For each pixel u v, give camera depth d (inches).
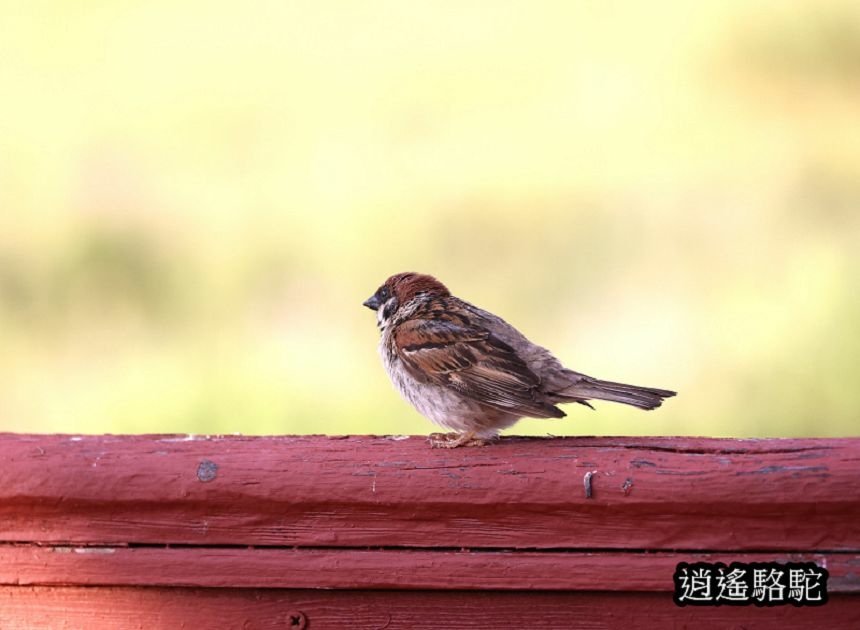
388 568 183.0
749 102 885.8
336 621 185.2
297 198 706.2
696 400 458.0
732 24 984.3
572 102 888.3
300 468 182.5
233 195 706.2
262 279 597.9
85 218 664.4
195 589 185.3
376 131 828.6
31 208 679.1
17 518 184.1
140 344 534.0
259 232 650.8
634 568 180.9
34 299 580.7
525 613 184.1
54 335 546.9
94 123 840.9
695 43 976.3
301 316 565.3
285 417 441.7
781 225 650.8
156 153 784.9
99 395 488.1
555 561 181.8
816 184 713.0
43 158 764.6
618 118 850.8
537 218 668.7
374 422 436.1
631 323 545.0
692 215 671.8
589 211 680.4
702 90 907.4
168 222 664.4
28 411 482.3
